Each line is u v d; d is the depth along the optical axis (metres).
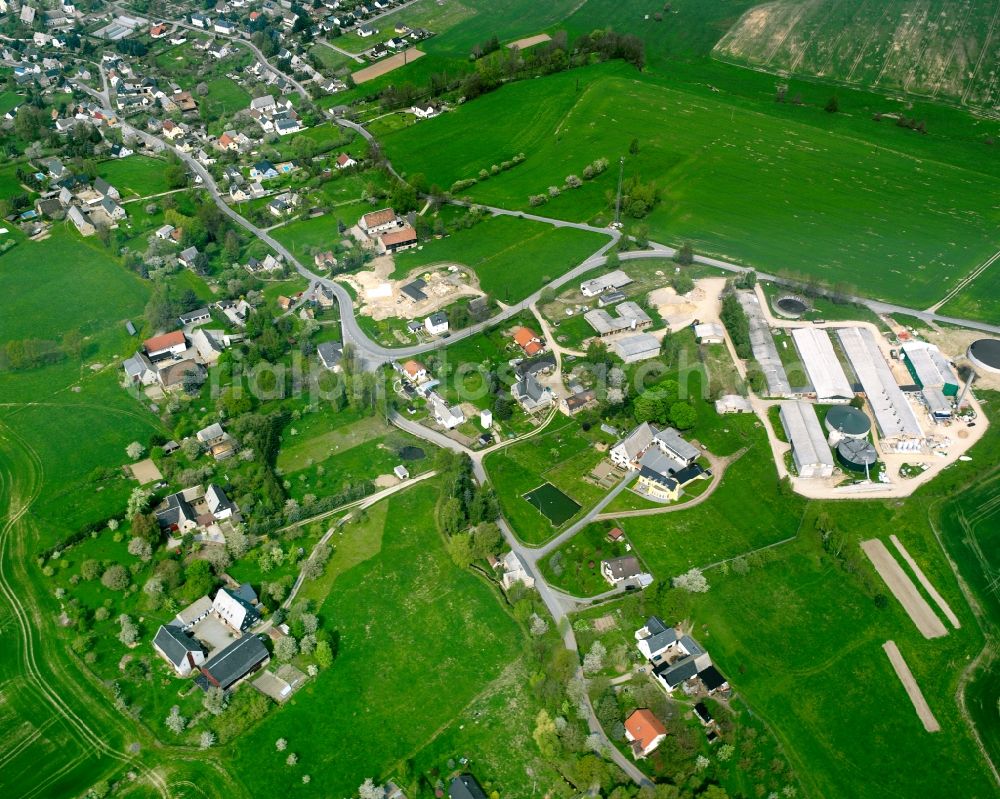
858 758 138.38
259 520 180.75
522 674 152.25
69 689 150.88
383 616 162.88
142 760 139.88
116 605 165.62
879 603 162.00
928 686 148.62
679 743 135.88
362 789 132.62
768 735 141.25
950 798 132.88
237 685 150.50
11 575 172.75
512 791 134.50
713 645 155.62
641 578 167.62
